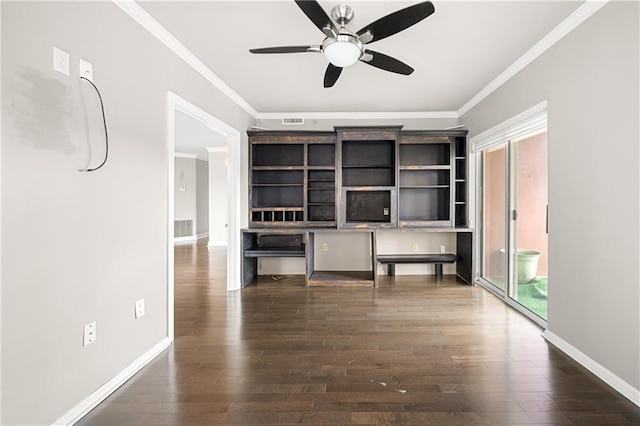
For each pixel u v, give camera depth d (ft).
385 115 15.65
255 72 10.82
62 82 5.34
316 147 16.08
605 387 6.36
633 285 5.98
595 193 6.86
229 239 13.56
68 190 5.46
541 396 6.08
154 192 7.86
